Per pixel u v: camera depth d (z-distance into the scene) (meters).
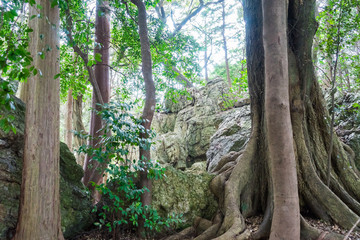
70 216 5.11
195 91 15.88
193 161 13.67
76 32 6.52
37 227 3.79
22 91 8.73
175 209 5.93
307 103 6.82
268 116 4.09
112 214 5.39
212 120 13.95
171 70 9.49
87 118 20.97
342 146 7.15
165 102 16.88
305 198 5.84
